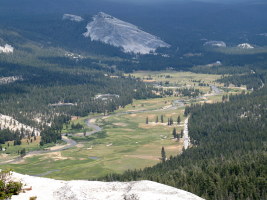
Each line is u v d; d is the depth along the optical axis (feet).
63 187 277.64
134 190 264.93
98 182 284.00
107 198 258.16
